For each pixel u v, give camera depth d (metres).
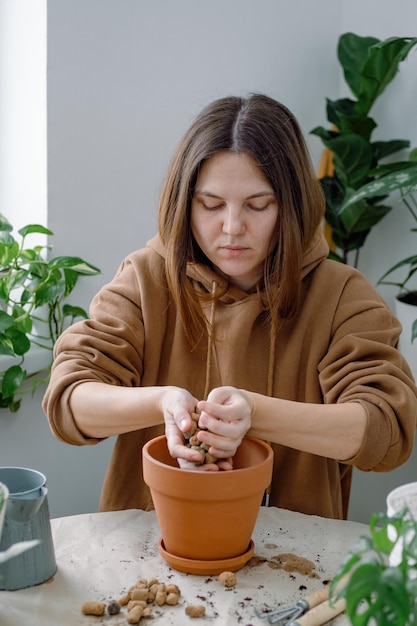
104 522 1.20
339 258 2.19
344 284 1.43
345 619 0.96
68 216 1.89
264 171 1.25
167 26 1.96
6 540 1.01
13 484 1.11
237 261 1.30
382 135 2.24
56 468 1.99
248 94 1.37
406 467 2.07
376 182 1.78
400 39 1.83
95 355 1.38
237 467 1.17
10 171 1.90
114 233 1.99
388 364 1.32
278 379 1.43
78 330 1.43
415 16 2.12
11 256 1.77
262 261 1.39
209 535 1.05
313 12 2.22
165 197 1.36
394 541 0.81
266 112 1.30
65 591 1.01
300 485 1.43
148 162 2.01
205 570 1.06
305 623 0.92
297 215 1.34
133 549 1.13
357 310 1.40
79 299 1.96
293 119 1.36
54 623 0.94
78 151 1.87
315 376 1.41
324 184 2.21
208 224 1.29
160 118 2.00
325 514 1.42
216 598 1.00
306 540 1.17
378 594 0.74
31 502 1.00
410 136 2.18
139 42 1.92
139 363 1.45
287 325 1.43
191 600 1.00
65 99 1.83
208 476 1.01
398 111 2.19
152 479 1.05
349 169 2.11
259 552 1.13
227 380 1.42
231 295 1.43
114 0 1.86
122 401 1.25
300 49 2.23
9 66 1.85
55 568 1.05
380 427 1.25
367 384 1.31
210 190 1.26
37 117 1.82
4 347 1.72
